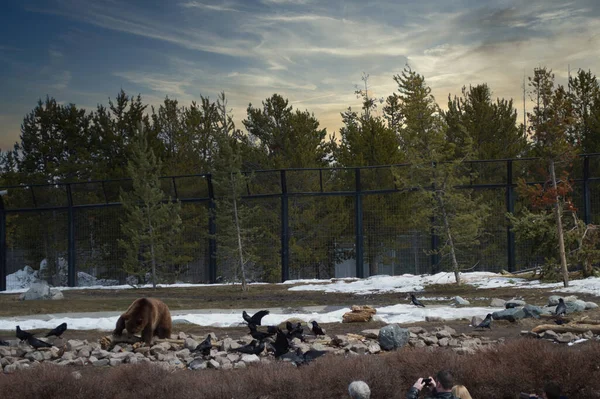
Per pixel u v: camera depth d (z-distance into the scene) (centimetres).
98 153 4694
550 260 2497
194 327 1702
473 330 1485
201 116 4925
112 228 3981
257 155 4459
